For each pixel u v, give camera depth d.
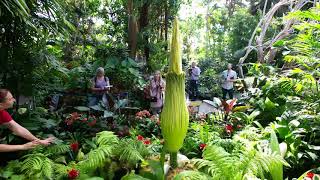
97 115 3.81
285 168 2.31
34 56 3.08
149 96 5.14
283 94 3.75
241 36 11.63
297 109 3.06
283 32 5.96
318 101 2.81
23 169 1.90
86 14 8.02
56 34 2.95
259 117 3.55
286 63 5.05
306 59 3.16
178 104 1.75
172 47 1.72
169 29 9.78
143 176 1.84
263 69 4.98
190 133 2.81
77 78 5.47
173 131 1.78
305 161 2.38
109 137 2.17
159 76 5.14
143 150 2.21
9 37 2.98
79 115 3.24
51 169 1.90
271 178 2.04
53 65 3.39
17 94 2.97
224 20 15.51
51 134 2.62
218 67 11.63
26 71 3.01
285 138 2.49
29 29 2.89
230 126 3.05
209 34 16.27
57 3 2.90
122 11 8.55
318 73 2.90
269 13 6.81
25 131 2.27
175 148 1.85
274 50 6.47
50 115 3.33
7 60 2.92
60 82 4.98
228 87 6.85
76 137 2.70
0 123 2.16
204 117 3.67
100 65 6.55
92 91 4.61
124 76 6.26
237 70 10.91
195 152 2.54
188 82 8.45
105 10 8.75
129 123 3.45
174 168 1.96
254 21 11.36
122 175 1.96
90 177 1.84
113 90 5.64
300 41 2.98
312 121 2.68
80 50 8.27
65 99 4.55
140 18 8.38
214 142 2.45
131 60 6.61
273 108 3.49
